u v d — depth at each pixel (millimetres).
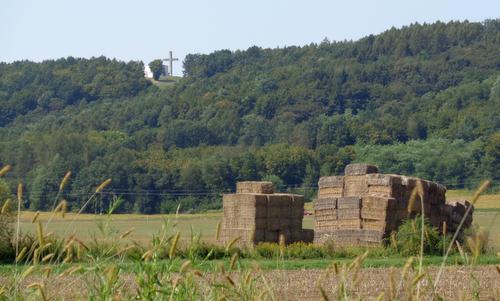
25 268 30250
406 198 123688
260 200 122625
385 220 120250
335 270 26781
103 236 29703
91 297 28266
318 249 106625
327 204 127375
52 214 29656
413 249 104438
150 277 28234
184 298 28312
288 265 85000
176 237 28547
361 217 123000
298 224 127000
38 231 29031
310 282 65562
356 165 128500
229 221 124812
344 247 112375
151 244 29438
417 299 25609
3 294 29453
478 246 25188
